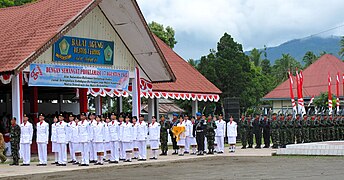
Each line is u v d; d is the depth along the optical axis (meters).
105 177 18.34
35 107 31.34
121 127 25.11
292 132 33.44
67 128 23.69
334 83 62.53
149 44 29.70
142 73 32.19
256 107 63.12
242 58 55.97
